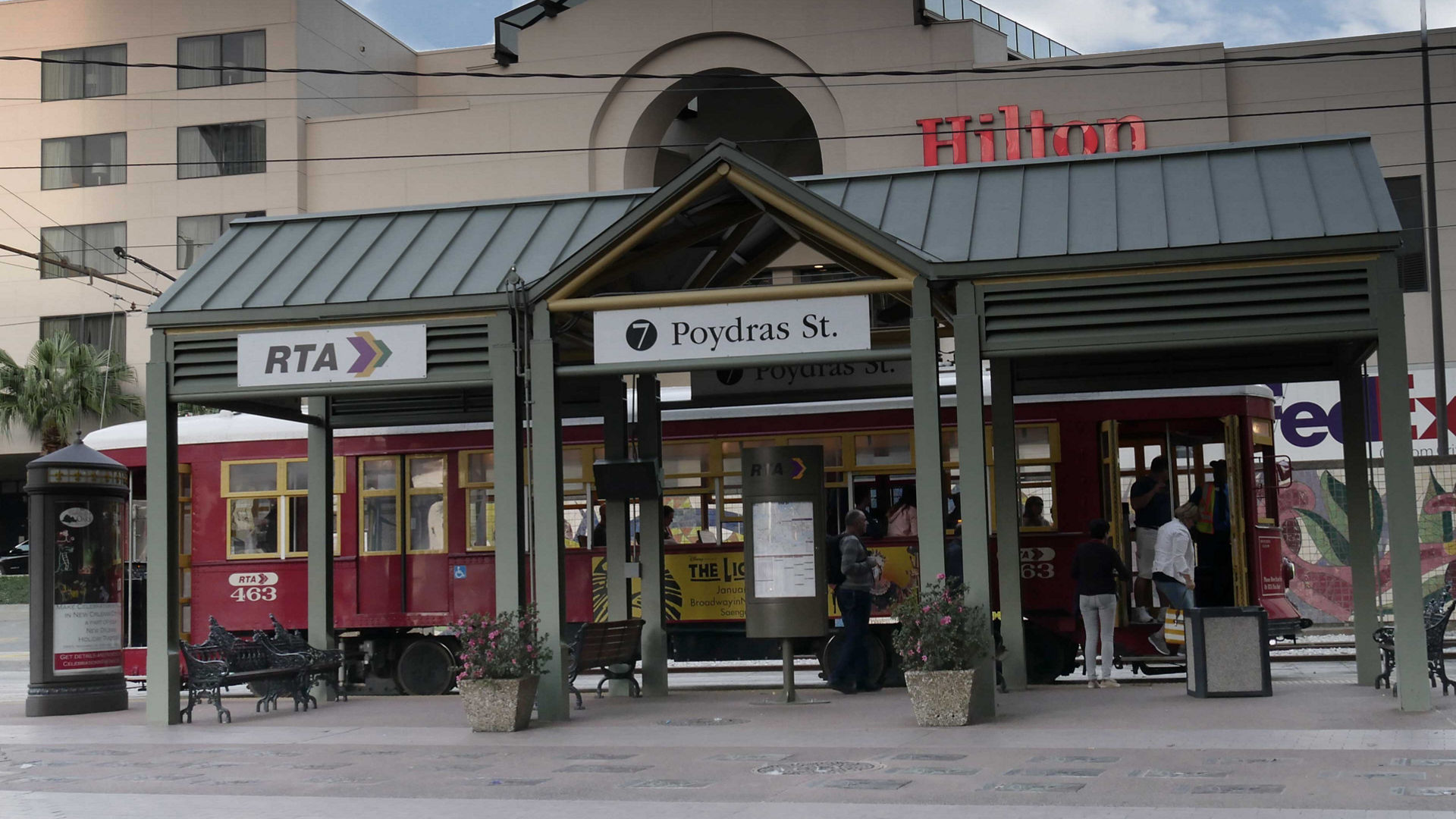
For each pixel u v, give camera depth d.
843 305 12.37
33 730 13.76
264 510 18.20
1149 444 17.42
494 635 12.50
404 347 13.20
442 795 9.13
